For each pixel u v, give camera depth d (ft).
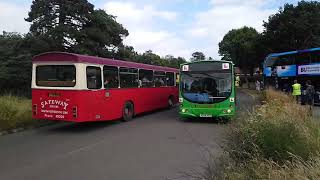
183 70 61.93
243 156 24.00
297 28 167.22
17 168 30.53
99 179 27.12
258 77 194.49
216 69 60.49
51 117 51.13
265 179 18.74
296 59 113.91
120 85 59.88
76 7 146.82
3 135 48.01
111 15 164.14
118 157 34.65
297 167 18.67
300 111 41.91
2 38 146.00
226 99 59.47
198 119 65.10
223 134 31.94
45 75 51.52
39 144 41.63
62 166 31.17
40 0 148.97
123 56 164.55
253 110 37.22
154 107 74.49
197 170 29.17
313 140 24.17
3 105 54.54
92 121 56.90
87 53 141.90
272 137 24.41
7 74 128.16
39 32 147.54
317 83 104.53
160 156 35.01
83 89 50.08
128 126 56.54
